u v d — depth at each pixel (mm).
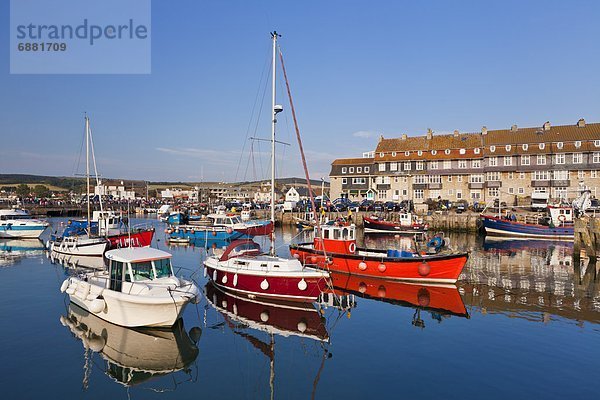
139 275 14211
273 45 20438
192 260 28781
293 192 93562
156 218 77062
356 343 12781
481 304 17266
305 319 15188
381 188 72375
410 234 49156
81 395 9523
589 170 57375
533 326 14320
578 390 9750
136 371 10820
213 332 13797
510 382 10141
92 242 29359
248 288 17828
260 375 10586
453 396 9484
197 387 9961
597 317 15383
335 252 23406
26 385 9969
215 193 136875
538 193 58156
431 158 68750
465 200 65062
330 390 9766
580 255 29203
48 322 14531
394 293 19141
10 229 41312
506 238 44906
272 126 20438
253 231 43500
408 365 11141
